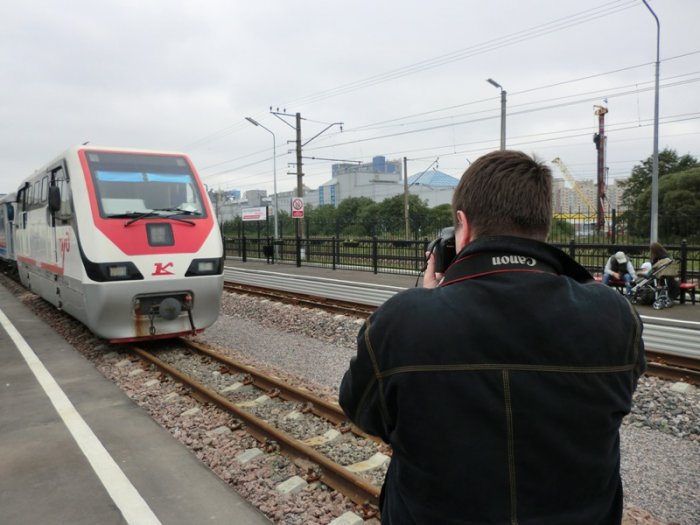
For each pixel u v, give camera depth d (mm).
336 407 5035
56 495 3826
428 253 1700
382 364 1305
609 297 1339
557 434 1190
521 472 1186
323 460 3951
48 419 5328
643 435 4797
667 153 39375
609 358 1250
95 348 8258
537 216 1376
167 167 8359
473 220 1422
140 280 7398
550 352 1218
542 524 1171
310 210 42656
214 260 8047
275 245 23234
